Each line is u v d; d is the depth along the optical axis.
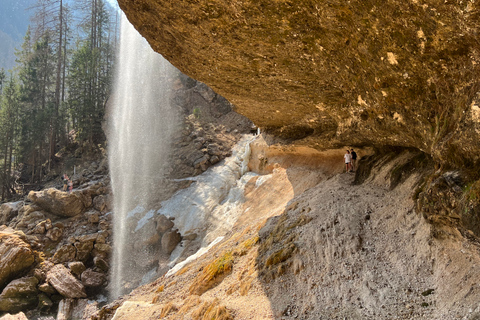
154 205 22.97
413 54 4.89
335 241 7.25
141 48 34.41
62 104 32.66
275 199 15.94
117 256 19.95
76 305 17.27
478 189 3.93
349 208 8.23
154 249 19.94
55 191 22.16
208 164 25.84
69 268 18.81
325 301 5.91
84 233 21.34
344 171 12.37
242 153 25.67
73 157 31.56
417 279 5.40
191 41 7.38
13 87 32.97
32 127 31.53
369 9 4.77
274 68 7.76
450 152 4.63
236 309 6.56
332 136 11.77
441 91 4.91
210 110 33.50
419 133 6.11
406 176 8.12
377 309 5.19
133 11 7.28
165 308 8.64
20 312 15.55
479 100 3.91
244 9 5.80
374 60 5.71
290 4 5.45
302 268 7.07
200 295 8.68
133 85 33.47
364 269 6.21
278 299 6.49
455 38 4.07
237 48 7.12
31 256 18.64
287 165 17.89
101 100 34.62
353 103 7.99
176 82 36.03
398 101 6.14
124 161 27.56
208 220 19.91
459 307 4.32
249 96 10.32
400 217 6.95
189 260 14.34
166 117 31.75
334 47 6.22
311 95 9.07
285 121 13.75
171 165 26.62
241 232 12.64
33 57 36.75
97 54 33.66
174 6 6.33
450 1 3.62
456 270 4.87
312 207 9.48
